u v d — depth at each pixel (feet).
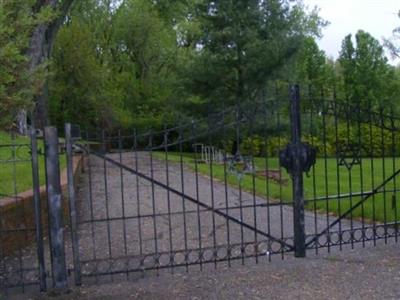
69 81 93.25
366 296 15.72
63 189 26.53
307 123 36.63
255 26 76.23
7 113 19.11
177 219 28.48
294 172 19.66
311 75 140.87
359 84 135.64
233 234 24.75
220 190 40.78
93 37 110.01
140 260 18.97
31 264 19.88
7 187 27.09
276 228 25.89
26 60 19.02
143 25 121.49
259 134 44.21
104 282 17.72
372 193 21.47
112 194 38.91
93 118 95.66
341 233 20.72
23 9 19.29
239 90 75.92
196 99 78.38
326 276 17.60
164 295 16.31
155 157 66.08
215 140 49.67
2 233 19.47
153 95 114.32
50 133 16.92
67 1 74.69
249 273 18.20
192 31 116.26
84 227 26.53
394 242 21.90
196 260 20.06
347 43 140.56
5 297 16.57
